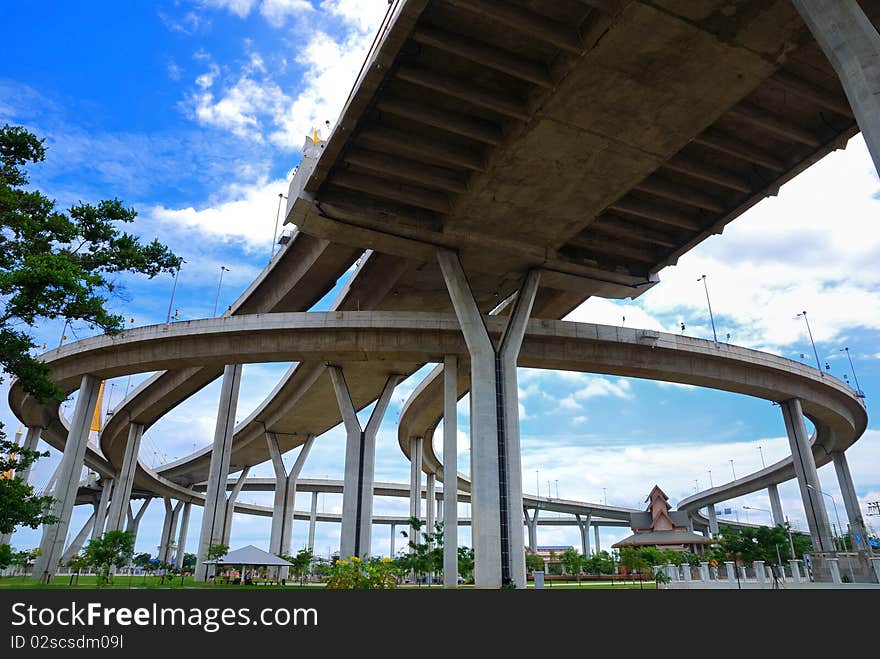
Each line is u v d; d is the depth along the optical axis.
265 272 53.50
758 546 52.84
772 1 22.28
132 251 18.91
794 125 30.38
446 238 36.84
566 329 43.53
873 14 23.48
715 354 47.62
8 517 17.44
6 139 18.03
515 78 27.50
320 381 58.50
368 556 44.59
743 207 35.53
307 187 33.34
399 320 41.59
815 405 56.12
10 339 17.27
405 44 24.89
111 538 47.19
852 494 73.44
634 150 30.08
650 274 43.56
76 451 46.12
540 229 37.16
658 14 22.77
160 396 64.38
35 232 17.88
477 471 34.28
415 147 30.50
